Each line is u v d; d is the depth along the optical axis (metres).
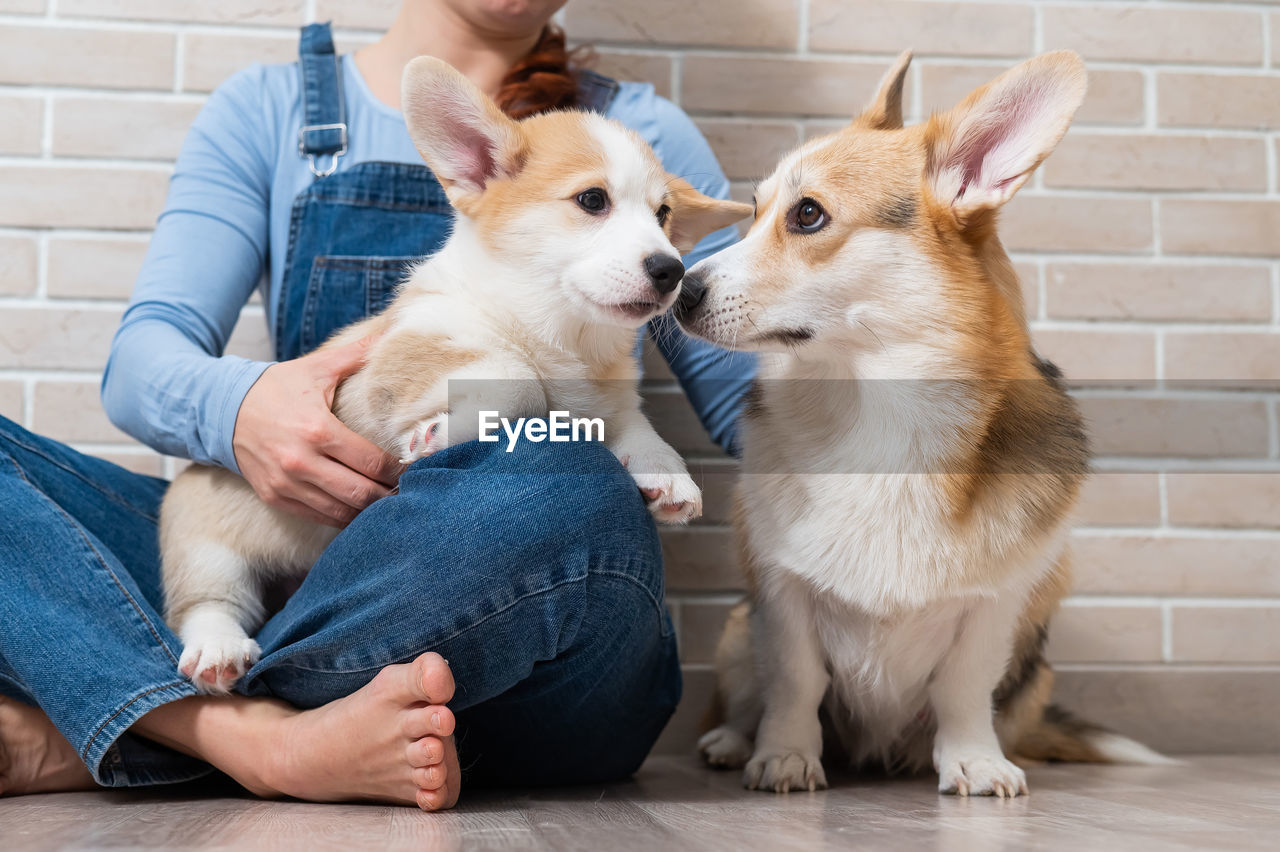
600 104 1.95
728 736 1.76
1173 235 2.26
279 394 1.38
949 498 1.39
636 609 1.32
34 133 2.06
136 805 1.25
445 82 1.54
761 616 1.54
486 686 1.25
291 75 1.89
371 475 1.35
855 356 1.46
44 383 2.06
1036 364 1.55
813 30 2.22
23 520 1.27
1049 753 1.87
